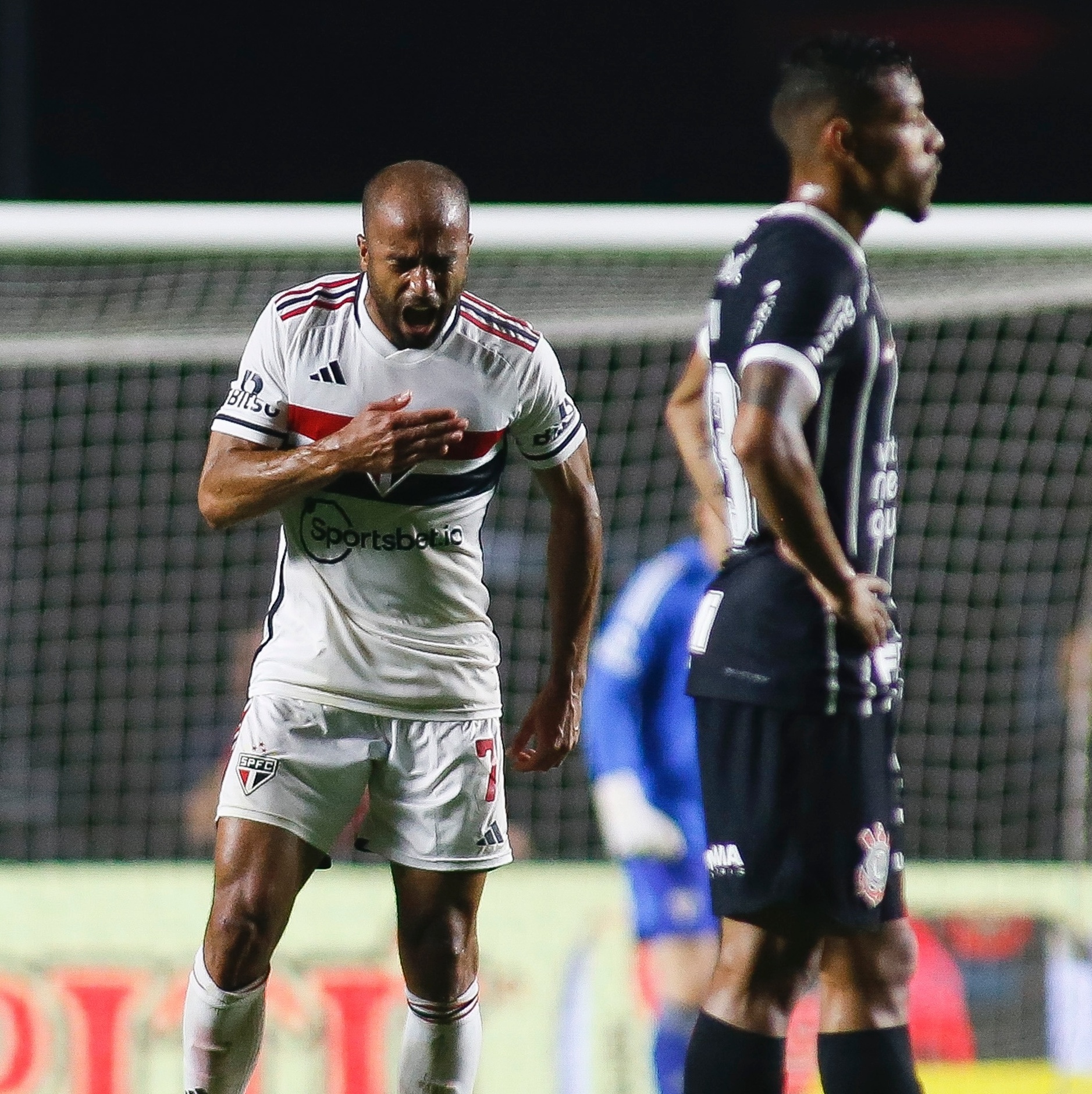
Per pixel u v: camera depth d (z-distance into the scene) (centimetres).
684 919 1725
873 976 1172
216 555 2583
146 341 2106
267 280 2147
